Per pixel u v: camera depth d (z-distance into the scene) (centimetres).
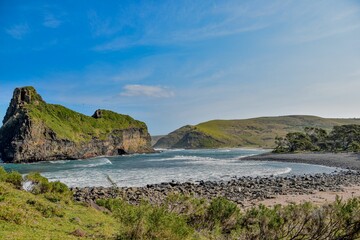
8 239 941
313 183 4338
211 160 10962
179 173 6347
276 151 14338
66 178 5497
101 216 1691
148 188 3966
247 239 1288
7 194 1561
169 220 1171
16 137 11606
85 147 14850
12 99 14725
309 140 15138
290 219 1275
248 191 3672
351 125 15025
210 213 1561
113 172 6688
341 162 8450
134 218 1147
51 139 12694
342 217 1188
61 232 1174
